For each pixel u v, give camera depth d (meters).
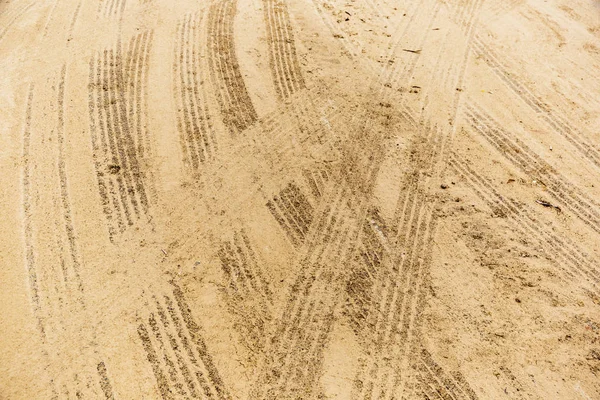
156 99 5.46
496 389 3.62
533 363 3.78
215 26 6.60
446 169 5.15
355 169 5.04
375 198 4.79
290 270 4.16
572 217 4.86
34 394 3.34
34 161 4.73
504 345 3.86
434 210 4.75
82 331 3.66
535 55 6.85
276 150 5.11
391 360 3.69
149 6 6.82
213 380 3.50
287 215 4.56
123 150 4.92
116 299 3.85
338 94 5.86
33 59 5.81
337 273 4.18
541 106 6.04
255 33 6.58
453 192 4.93
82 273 3.97
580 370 3.78
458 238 4.54
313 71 6.12
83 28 6.32
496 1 7.96
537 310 4.11
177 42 6.26
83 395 3.36
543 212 4.86
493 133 5.62
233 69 5.98
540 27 7.44
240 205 4.59
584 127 5.83
